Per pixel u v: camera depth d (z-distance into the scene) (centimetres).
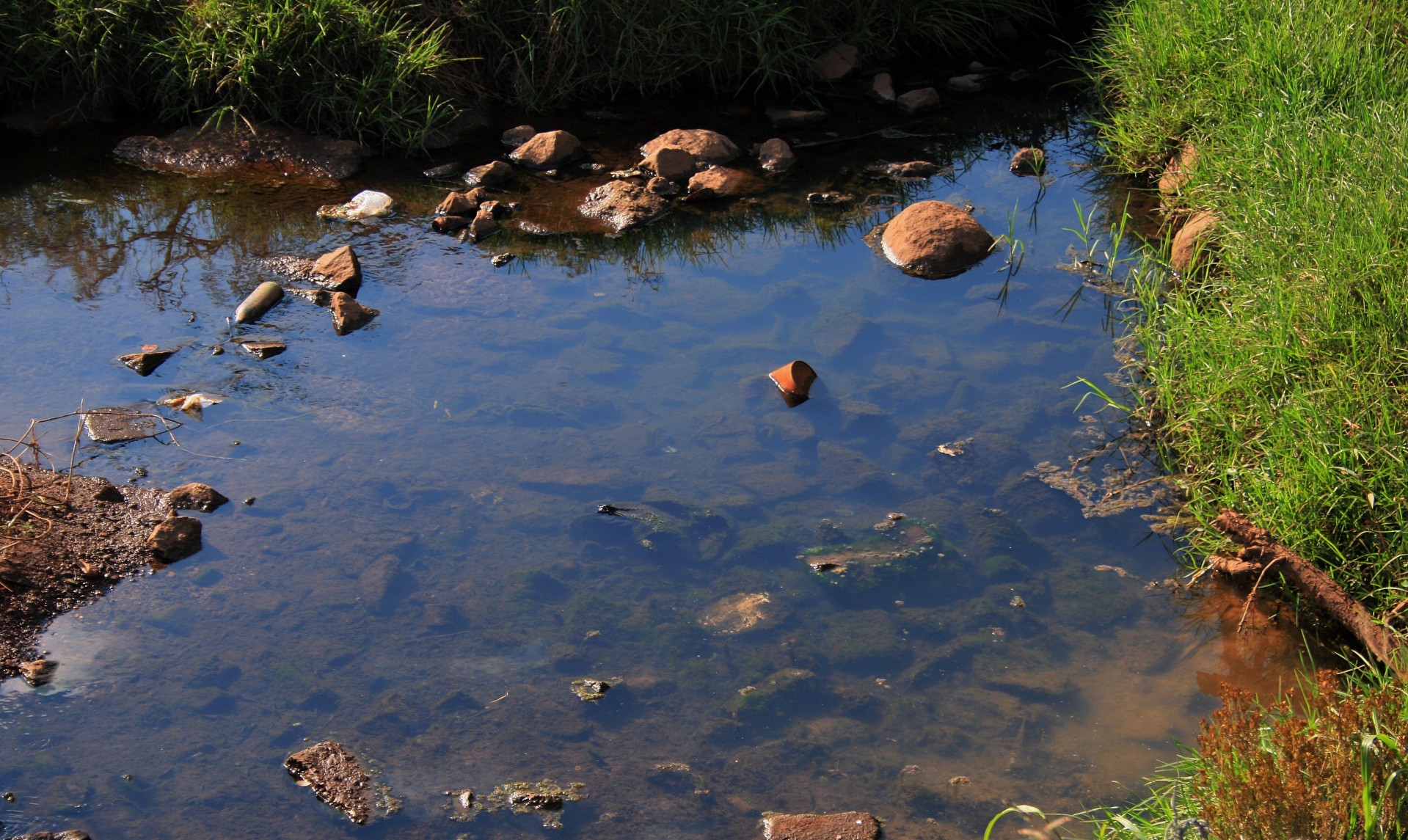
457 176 671
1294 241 463
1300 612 352
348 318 507
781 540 384
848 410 453
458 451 425
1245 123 588
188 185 646
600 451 427
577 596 359
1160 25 716
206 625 344
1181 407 443
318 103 689
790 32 785
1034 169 687
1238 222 505
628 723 315
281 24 682
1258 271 468
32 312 510
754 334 512
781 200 651
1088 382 441
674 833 282
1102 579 370
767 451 430
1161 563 377
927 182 675
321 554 373
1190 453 421
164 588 358
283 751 303
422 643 340
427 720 313
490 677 328
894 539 385
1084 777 297
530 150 686
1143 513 400
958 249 574
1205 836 254
